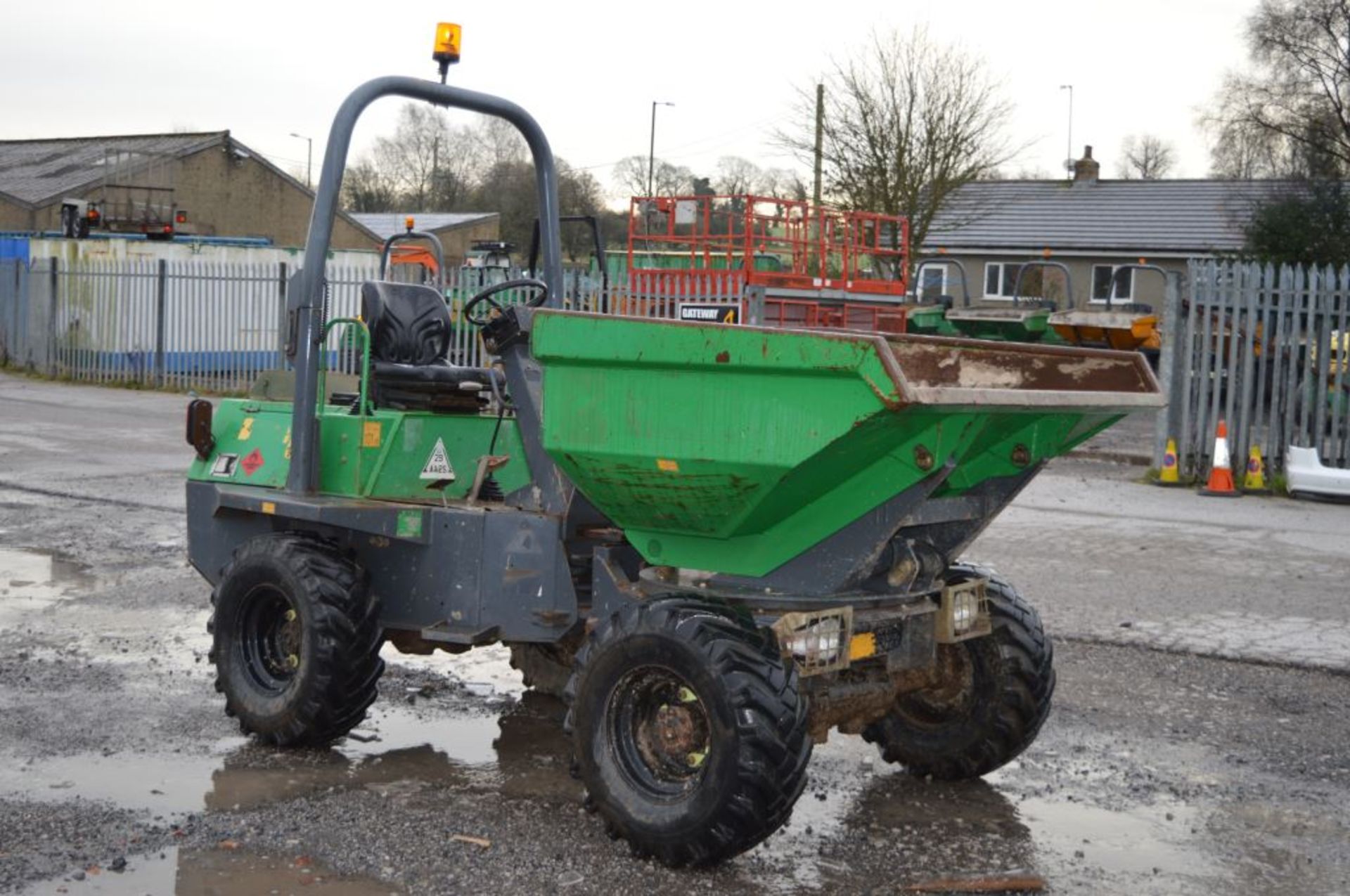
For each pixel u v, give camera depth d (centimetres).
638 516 515
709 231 2078
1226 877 492
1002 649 567
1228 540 1202
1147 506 1400
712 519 491
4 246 2998
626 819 486
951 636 528
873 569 489
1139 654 805
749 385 459
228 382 2567
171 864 475
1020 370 504
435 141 7850
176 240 3069
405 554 607
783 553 491
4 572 959
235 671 616
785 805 465
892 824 539
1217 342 1559
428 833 510
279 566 597
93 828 504
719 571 507
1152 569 1059
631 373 489
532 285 634
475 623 586
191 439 677
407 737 631
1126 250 3744
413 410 634
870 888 472
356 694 593
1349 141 3734
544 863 484
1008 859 504
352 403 656
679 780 488
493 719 663
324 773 576
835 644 480
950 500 519
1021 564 1068
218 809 529
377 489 612
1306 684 749
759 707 458
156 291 2628
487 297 628
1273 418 1531
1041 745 642
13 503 1243
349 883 463
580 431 503
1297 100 3803
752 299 1928
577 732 504
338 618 584
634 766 495
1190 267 1567
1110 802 569
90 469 1469
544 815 534
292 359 624
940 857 504
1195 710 700
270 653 621
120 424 1953
